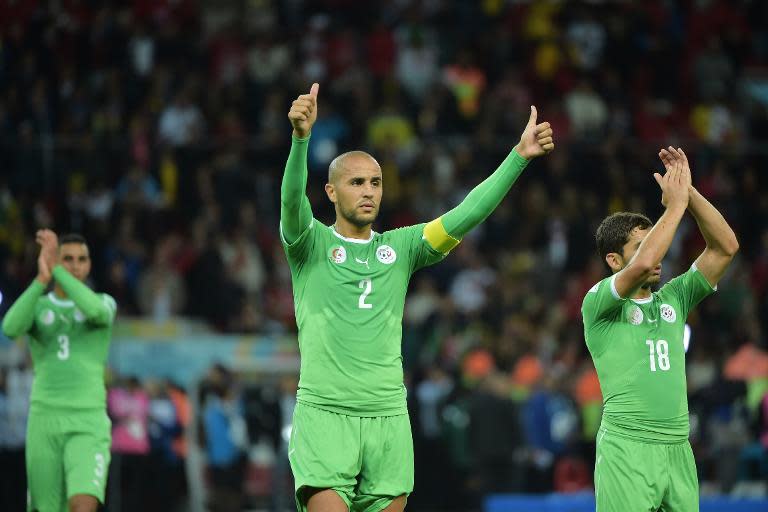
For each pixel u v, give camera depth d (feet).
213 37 207.92
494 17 229.25
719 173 179.63
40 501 98.78
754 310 174.40
